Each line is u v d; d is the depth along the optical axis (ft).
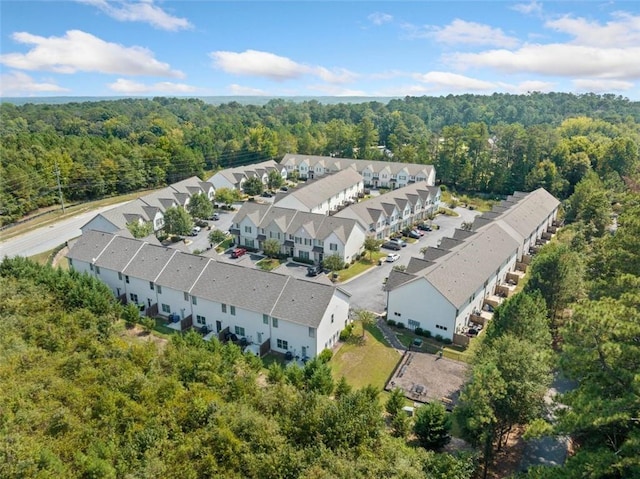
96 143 401.70
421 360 143.02
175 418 92.89
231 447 84.28
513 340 98.78
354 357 145.79
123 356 117.29
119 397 96.37
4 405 90.74
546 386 94.12
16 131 519.60
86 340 122.52
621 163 370.12
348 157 479.82
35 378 102.32
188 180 328.49
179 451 83.56
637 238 125.49
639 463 63.10
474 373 95.86
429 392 126.41
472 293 161.89
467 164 389.19
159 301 171.73
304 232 226.79
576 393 77.87
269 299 149.48
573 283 142.61
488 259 184.14
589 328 74.79
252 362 125.49
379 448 88.84
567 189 365.81
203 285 161.27
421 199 296.71
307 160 428.15
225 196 320.50
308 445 87.56
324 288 148.46
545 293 144.66
